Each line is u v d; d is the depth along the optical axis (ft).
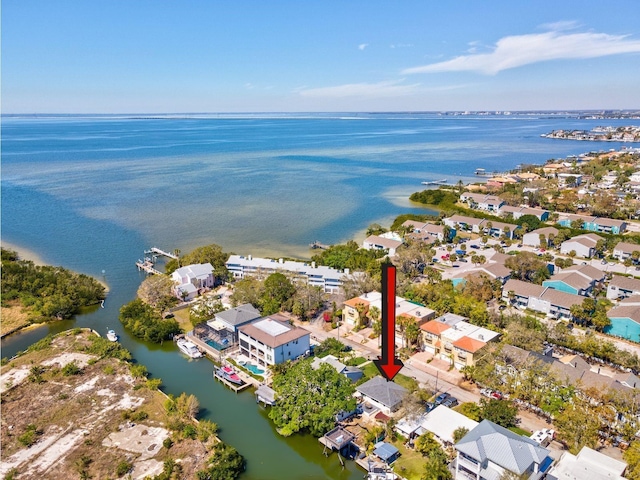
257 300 340.59
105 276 430.61
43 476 185.37
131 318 326.03
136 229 577.84
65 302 343.87
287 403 214.28
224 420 225.35
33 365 270.05
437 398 231.71
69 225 594.65
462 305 313.12
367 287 348.18
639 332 283.18
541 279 366.02
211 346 290.15
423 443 194.59
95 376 258.98
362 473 190.08
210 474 183.21
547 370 225.56
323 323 322.14
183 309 350.23
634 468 166.09
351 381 233.35
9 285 377.09
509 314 312.71
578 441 189.67
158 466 190.49
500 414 206.69
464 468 174.60
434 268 421.59
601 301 332.39
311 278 385.29
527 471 163.94
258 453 203.41
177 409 225.35
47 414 225.56
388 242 458.50
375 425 213.66
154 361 282.56
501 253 425.69
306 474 191.83
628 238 475.72
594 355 262.88
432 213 650.84
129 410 226.38
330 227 583.58
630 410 196.65
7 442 205.46
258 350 268.41
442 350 270.46
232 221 611.06
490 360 240.94
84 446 202.69
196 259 415.64
